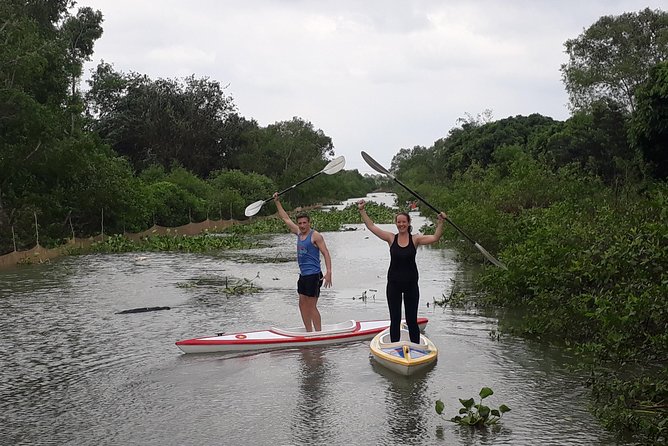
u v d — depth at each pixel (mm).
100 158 29828
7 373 8141
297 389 7301
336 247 25984
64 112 28984
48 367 8398
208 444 5777
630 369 7664
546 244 10875
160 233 34312
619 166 29766
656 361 7648
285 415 6477
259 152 69938
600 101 37906
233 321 11250
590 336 9195
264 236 34438
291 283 15961
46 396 7219
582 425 6062
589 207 17688
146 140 60594
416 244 8484
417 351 8250
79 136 31297
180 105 62812
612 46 39062
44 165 25906
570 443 5637
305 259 9336
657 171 21516
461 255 20031
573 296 9086
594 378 6910
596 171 31125
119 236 26953
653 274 7723
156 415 6555
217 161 66938
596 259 9703
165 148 60312
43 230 25391
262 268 19328
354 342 9469
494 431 5949
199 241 27031
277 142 73188
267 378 7746
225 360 8609
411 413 6473
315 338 9320
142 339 9930
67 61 33312
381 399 6910
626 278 8461
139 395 7203
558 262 10211
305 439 5852
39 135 25203
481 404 6375
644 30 38906
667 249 7387
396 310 8594
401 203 70438
